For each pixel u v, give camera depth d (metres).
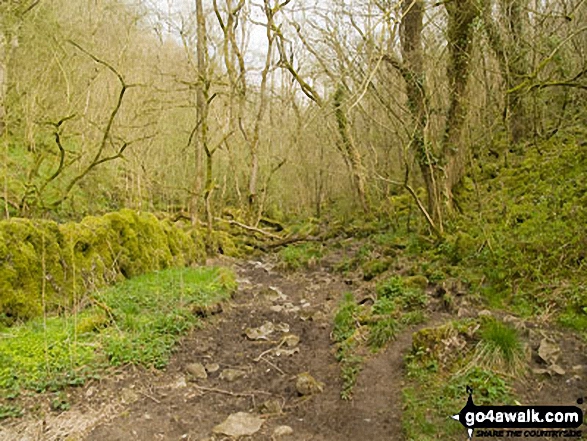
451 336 5.02
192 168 14.62
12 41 9.38
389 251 9.53
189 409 4.75
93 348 5.45
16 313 6.04
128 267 8.27
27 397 4.53
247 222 14.74
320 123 13.76
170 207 14.48
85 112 10.12
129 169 11.52
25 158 10.25
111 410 4.58
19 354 5.11
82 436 4.16
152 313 6.62
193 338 6.32
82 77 11.23
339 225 14.03
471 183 10.53
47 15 9.95
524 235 7.20
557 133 10.88
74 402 4.61
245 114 15.57
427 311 6.34
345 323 6.57
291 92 14.64
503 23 9.16
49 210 9.56
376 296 7.30
